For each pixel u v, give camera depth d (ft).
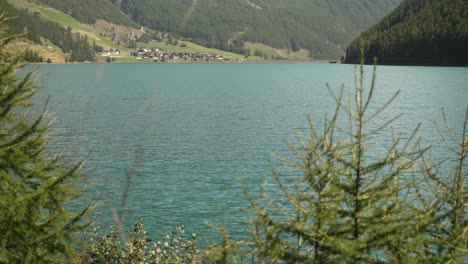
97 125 196.24
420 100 339.36
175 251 44.73
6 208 26.32
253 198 101.81
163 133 196.34
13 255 26.25
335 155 21.62
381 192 21.03
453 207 22.49
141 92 413.39
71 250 28.04
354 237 20.75
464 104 311.06
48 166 29.01
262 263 21.30
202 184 116.47
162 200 101.50
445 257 20.47
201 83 575.79
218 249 21.62
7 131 28.84
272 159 146.61
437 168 26.55
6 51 28.86
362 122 21.40
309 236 20.85
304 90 467.52
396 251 20.31
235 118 255.50
